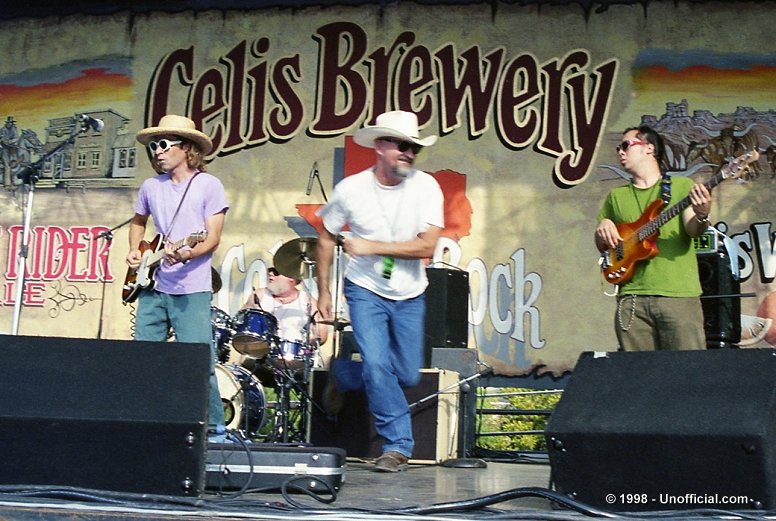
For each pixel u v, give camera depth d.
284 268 8.38
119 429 3.74
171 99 10.84
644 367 3.95
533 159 10.03
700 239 6.70
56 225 10.87
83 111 10.97
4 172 11.05
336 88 10.54
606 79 9.98
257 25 10.76
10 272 10.88
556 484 3.92
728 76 9.75
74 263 10.77
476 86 10.23
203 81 10.80
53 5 11.14
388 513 3.64
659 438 3.67
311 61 10.62
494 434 9.34
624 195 5.67
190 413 3.75
